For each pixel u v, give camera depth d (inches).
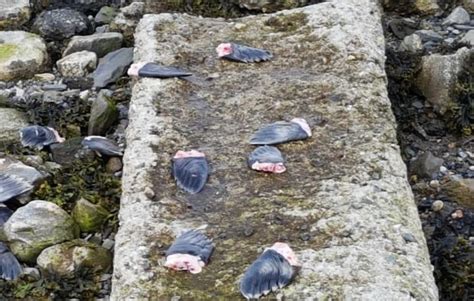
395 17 180.4
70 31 177.2
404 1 179.2
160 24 149.5
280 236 108.8
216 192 116.6
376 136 124.2
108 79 165.0
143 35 147.6
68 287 124.3
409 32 175.2
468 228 135.3
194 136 126.5
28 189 138.1
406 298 99.7
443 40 171.8
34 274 126.7
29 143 149.0
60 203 138.2
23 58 167.6
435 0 180.7
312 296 100.2
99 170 145.4
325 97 132.3
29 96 162.1
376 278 101.7
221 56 141.6
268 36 147.7
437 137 153.1
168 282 103.8
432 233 133.4
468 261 128.2
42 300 123.3
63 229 130.8
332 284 101.3
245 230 110.0
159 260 106.6
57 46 175.9
